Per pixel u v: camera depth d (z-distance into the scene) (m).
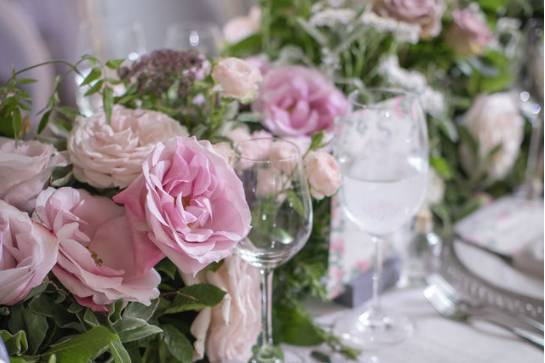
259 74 0.74
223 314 0.67
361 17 0.95
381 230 0.77
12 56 1.33
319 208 0.80
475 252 0.94
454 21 1.11
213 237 0.57
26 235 0.53
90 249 0.59
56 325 0.60
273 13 1.13
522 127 1.25
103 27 1.31
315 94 0.86
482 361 0.75
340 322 0.82
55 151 0.64
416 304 0.87
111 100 0.68
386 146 0.77
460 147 1.18
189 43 1.19
